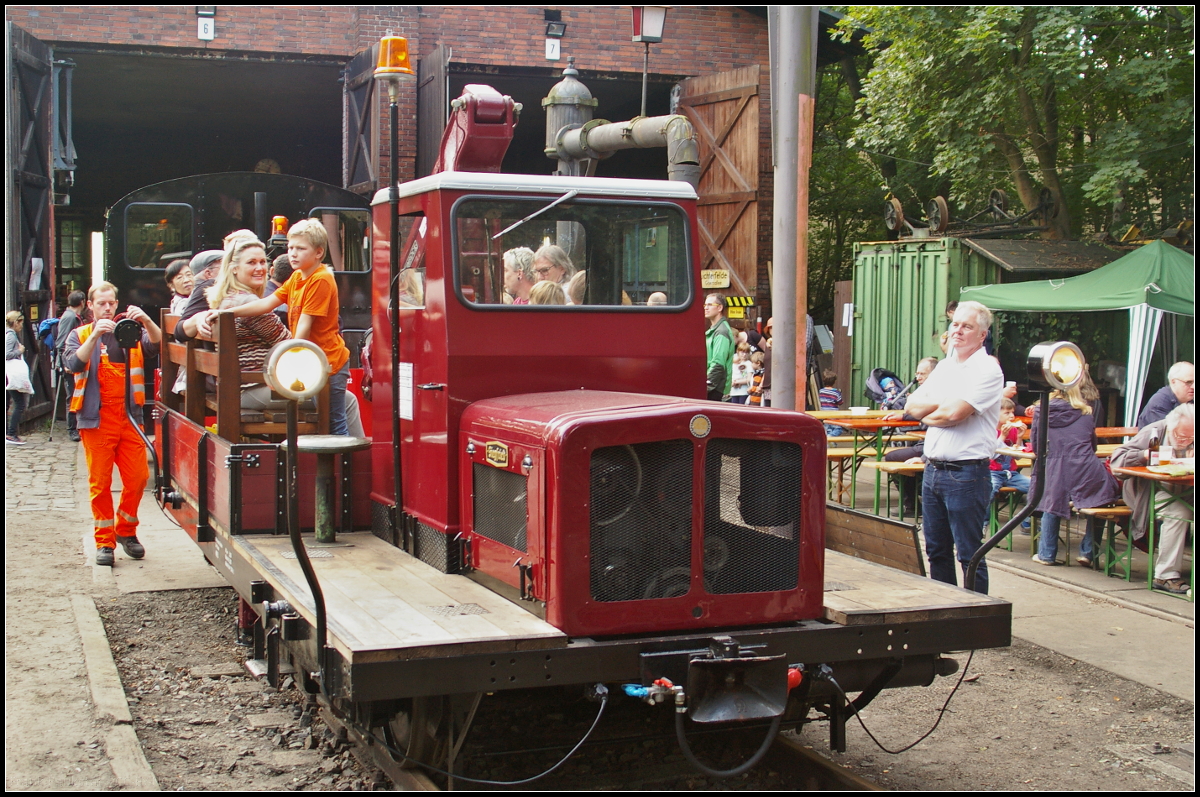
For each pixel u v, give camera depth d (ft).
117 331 21.85
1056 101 49.98
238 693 16.25
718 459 11.69
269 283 23.03
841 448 34.40
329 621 11.00
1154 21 42.93
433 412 14.01
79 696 15.57
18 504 30.48
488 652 10.41
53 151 49.42
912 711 16.22
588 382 14.43
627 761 13.56
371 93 49.60
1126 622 20.66
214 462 16.57
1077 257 44.24
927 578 13.91
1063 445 24.41
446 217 13.78
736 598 11.75
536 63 53.42
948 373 17.11
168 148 83.66
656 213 15.03
